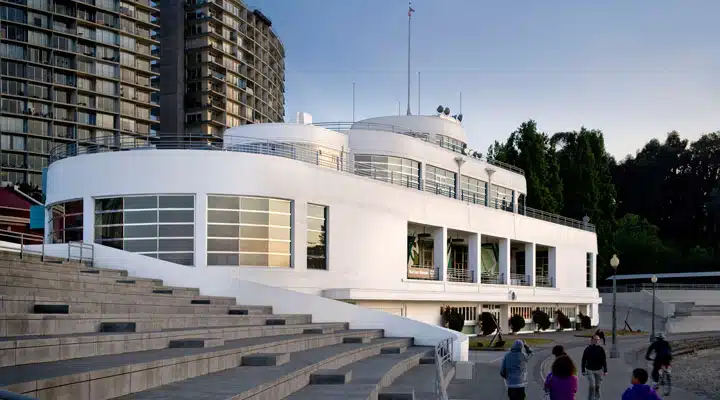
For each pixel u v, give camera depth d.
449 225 48.12
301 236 35.41
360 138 45.94
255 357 17.11
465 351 31.27
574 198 92.62
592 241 72.38
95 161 33.72
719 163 125.31
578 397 24.22
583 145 93.44
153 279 30.08
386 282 41.06
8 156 101.81
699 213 125.25
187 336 18.36
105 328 17.84
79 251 31.59
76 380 10.25
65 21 109.25
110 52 114.06
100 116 111.50
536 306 61.53
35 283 20.72
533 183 81.44
